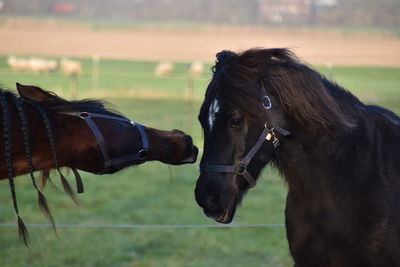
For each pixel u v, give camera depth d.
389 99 26.22
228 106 4.43
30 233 9.76
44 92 4.63
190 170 14.94
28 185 13.17
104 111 4.69
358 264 4.80
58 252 8.89
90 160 4.61
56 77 40.03
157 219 10.73
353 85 35.19
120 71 46.03
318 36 89.00
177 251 9.11
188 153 4.92
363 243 4.74
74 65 42.75
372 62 58.69
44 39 74.81
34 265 8.43
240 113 4.43
